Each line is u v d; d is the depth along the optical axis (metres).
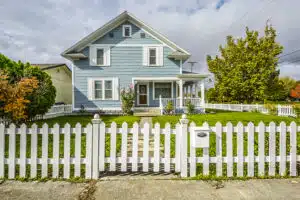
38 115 10.29
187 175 2.89
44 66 16.77
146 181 2.70
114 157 2.96
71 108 14.88
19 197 2.28
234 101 19.58
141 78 14.45
